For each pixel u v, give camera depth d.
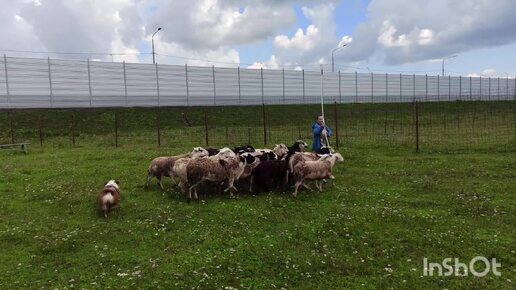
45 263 8.84
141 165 19.27
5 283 7.94
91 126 45.22
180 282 7.81
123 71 65.19
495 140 26.36
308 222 11.02
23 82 56.59
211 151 16.23
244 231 10.37
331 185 15.00
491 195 13.38
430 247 9.28
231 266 8.48
